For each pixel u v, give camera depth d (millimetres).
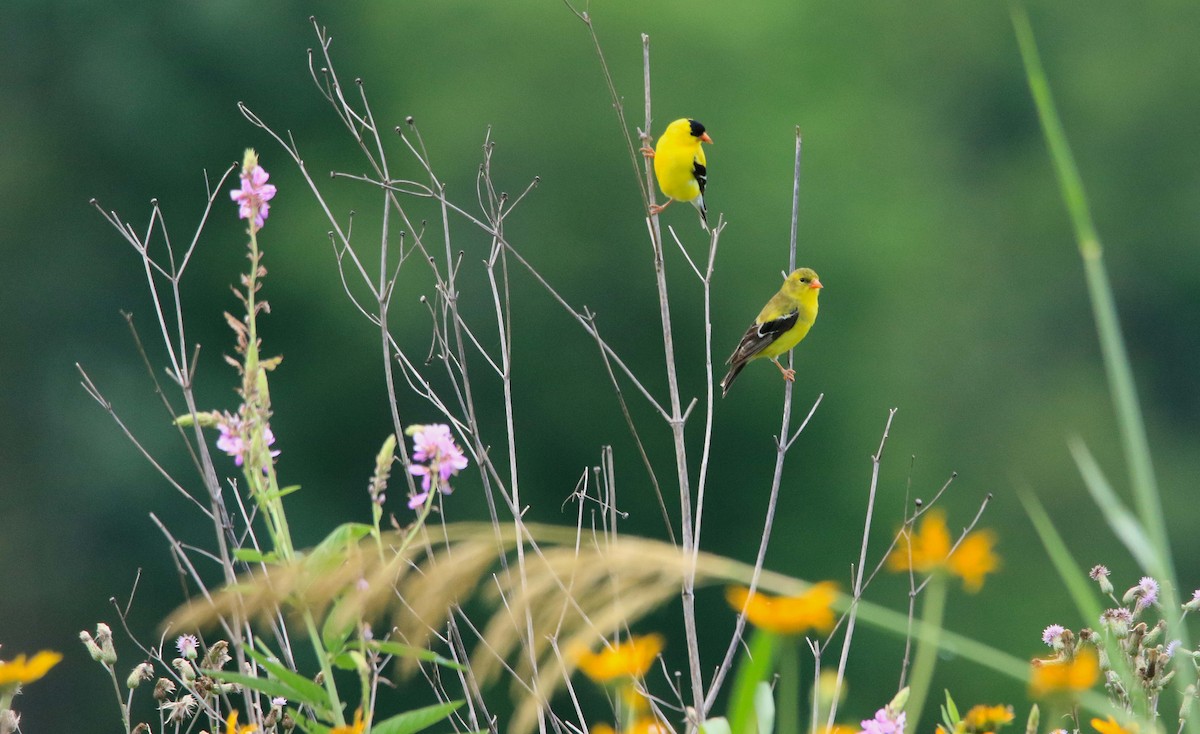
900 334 22953
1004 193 26469
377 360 19516
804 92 23266
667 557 2408
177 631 2850
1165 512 23516
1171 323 25859
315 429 19938
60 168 21125
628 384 20422
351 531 3010
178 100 21078
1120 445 23797
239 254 20609
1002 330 25000
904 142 24188
